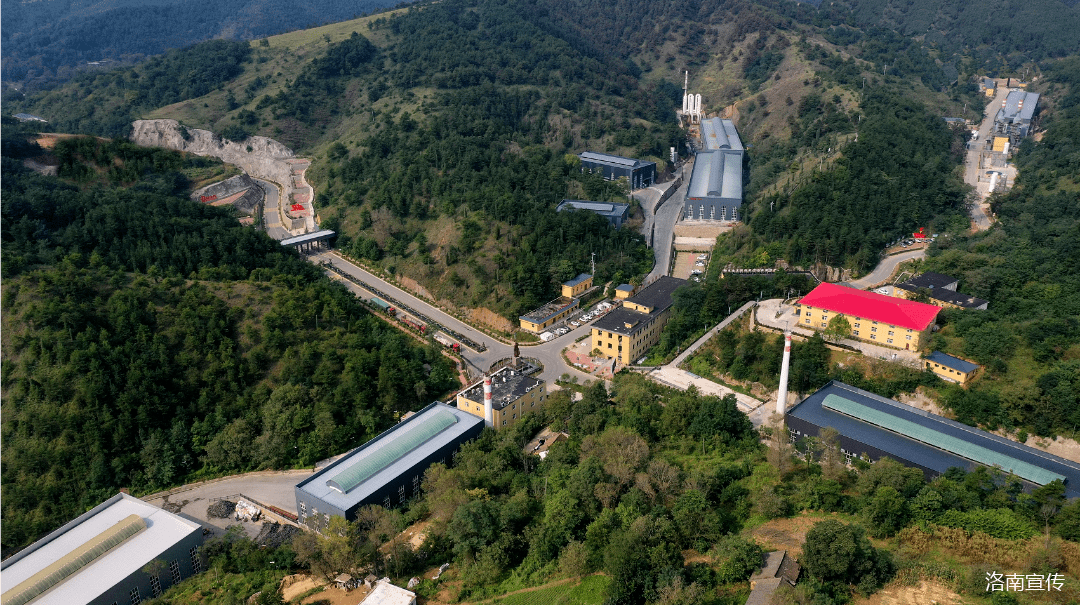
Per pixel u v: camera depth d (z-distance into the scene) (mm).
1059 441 157500
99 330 194875
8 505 163750
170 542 146375
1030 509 124500
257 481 177125
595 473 137500
